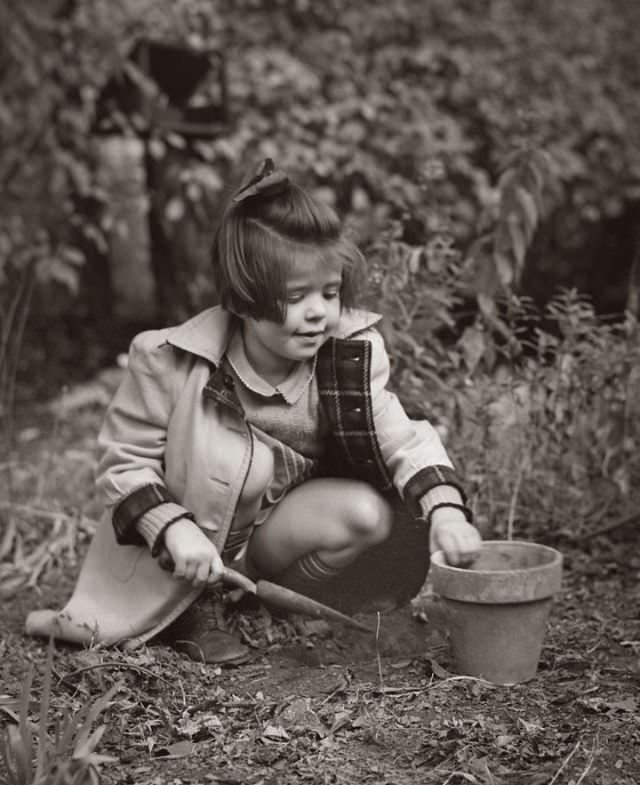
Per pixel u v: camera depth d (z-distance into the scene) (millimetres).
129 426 2559
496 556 2488
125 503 2471
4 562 3432
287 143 5957
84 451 4508
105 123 5777
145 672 2377
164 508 2451
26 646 2684
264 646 2625
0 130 5719
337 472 2652
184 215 5902
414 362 3238
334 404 2516
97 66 5727
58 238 5980
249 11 6242
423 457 2482
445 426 3287
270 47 6191
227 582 2523
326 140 6000
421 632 2664
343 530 2539
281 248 2314
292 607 2422
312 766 2053
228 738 2168
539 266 6465
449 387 3270
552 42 6918
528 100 6547
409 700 2299
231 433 2500
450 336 4320
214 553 2398
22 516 3654
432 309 3314
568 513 3369
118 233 6316
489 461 3305
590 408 3359
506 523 3361
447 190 5988
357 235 3385
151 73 5707
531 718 2201
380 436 2529
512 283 3527
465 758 2049
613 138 6863
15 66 5676
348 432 2521
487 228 3959
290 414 2523
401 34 6445
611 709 2221
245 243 2348
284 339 2379
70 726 1935
